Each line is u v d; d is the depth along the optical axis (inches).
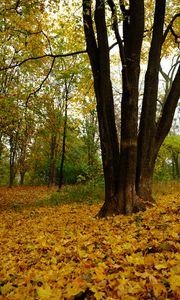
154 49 384.2
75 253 221.6
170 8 522.3
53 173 1508.4
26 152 1610.5
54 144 1338.6
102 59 370.6
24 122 703.1
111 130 373.1
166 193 586.2
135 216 324.5
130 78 352.5
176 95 396.2
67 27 489.4
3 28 466.0
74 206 566.3
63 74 843.4
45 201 697.6
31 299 144.5
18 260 242.2
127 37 386.0
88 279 159.0
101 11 366.9
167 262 162.7
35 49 512.4
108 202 363.9
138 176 374.0
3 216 557.6
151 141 381.1
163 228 251.1
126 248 211.0
